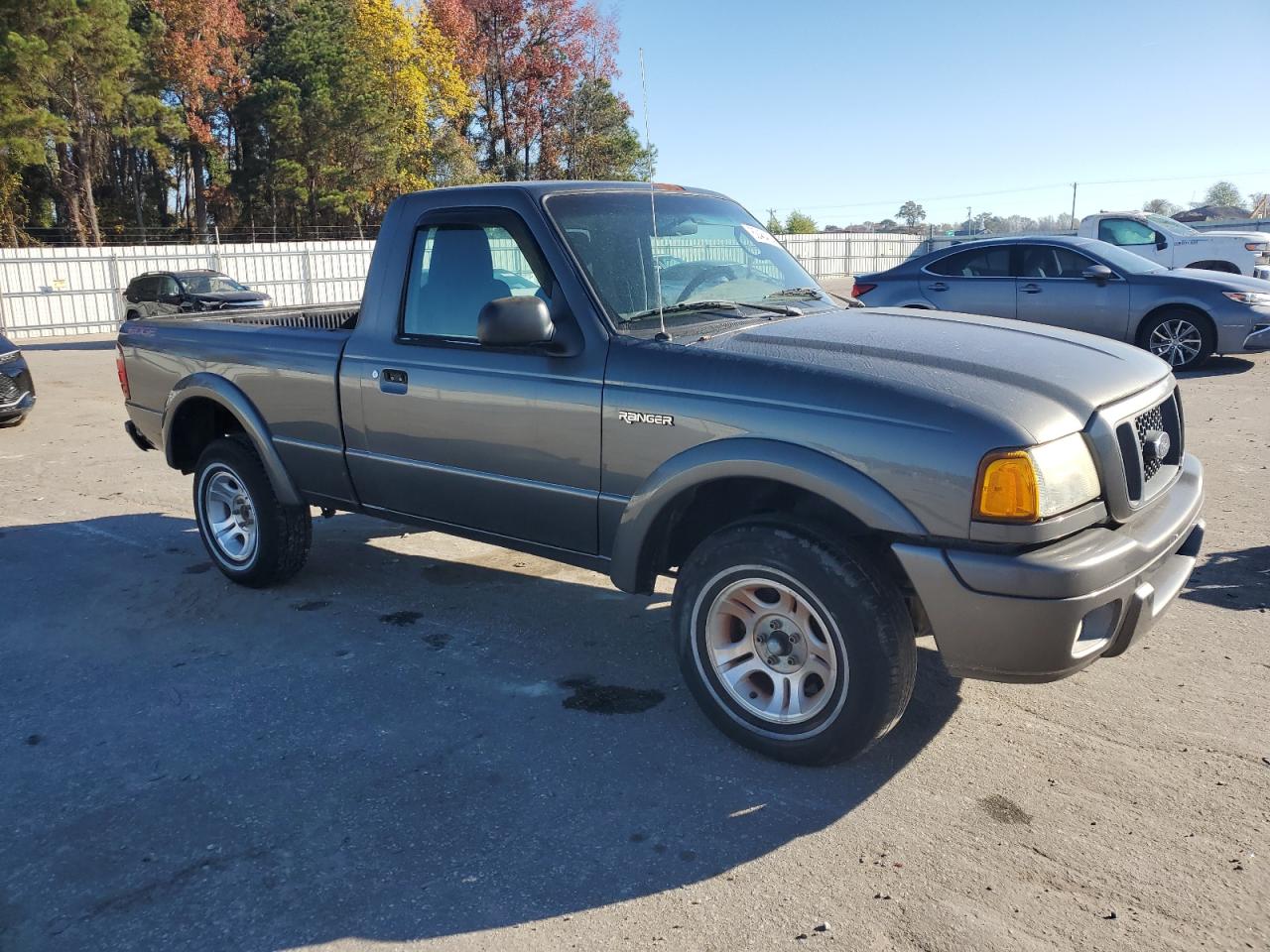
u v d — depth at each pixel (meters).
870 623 3.01
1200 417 8.60
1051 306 11.16
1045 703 3.70
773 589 3.26
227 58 51.69
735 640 3.45
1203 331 10.58
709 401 3.28
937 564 2.87
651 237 4.02
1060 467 2.85
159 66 48.50
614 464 3.55
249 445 5.09
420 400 4.14
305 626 4.71
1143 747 3.36
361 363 4.37
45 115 38.88
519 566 5.57
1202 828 2.88
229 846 2.93
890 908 2.57
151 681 4.13
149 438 5.72
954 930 2.48
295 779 3.30
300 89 51.47
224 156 58.44
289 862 2.85
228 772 3.37
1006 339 3.54
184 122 51.16
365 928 2.56
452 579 5.36
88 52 41.19
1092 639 2.95
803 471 3.04
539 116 43.75
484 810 3.09
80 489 7.72
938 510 2.86
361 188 53.31
